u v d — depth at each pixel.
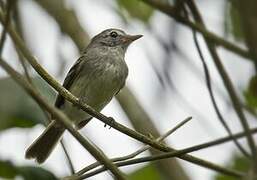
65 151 8.62
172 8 8.91
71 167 8.47
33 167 9.20
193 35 8.93
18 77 5.99
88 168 7.84
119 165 8.10
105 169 7.70
